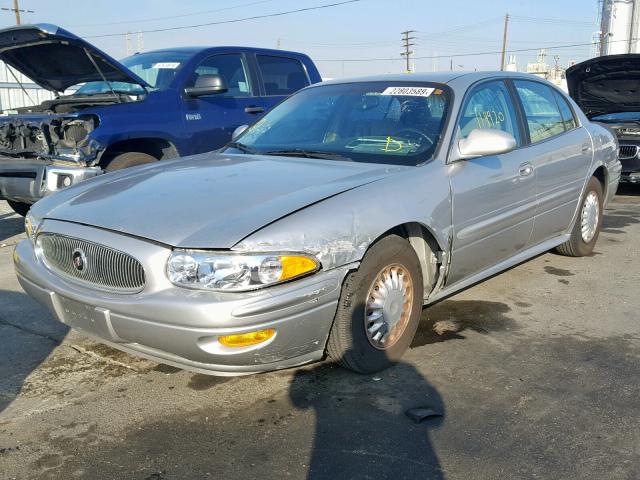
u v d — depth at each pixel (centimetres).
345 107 432
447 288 386
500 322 419
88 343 389
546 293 479
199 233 276
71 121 584
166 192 323
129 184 349
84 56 607
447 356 364
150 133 628
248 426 291
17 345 386
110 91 671
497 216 407
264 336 274
